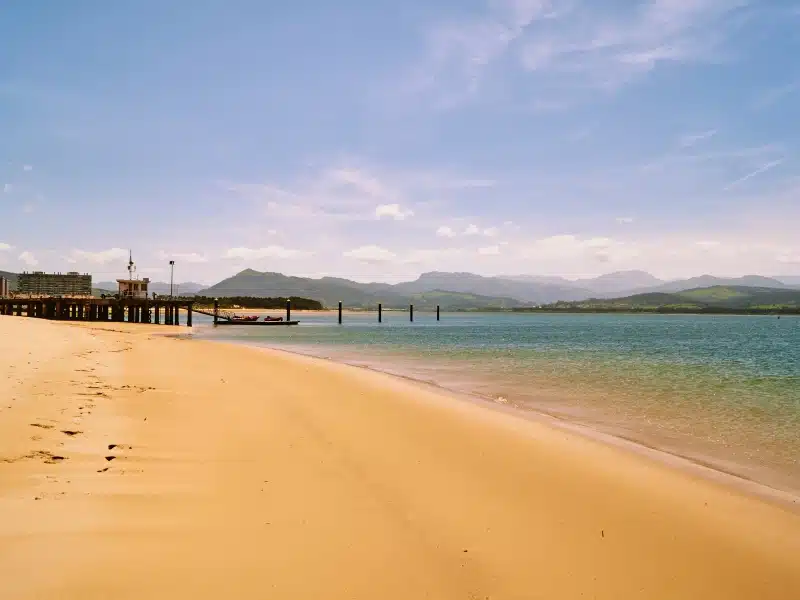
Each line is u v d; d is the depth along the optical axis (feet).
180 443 33.42
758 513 27.22
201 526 21.31
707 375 88.02
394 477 30.04
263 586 17.24
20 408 37.14
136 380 58.18
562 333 261.03
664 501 28.32
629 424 49.93
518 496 28.02
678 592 19.34
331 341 183.62
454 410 50.93
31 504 21.40
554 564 20.81
